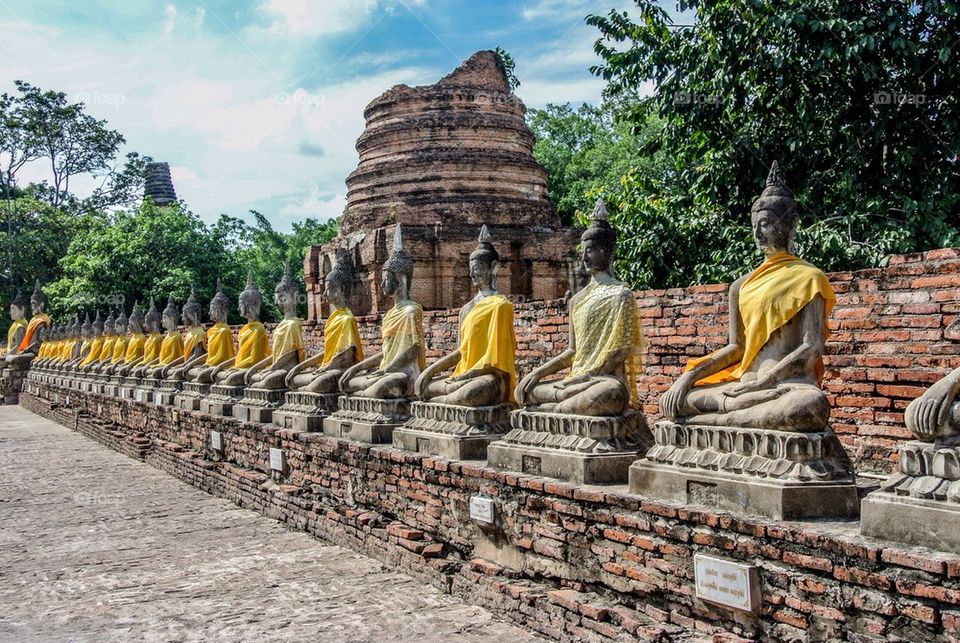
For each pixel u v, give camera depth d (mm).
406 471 10273
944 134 14297
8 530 12719
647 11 16172
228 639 7887
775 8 13867
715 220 15070
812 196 14758
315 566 10367
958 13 13281
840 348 8836
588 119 41781
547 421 8445
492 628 7957
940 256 8078
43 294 42969
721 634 6223
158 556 11047
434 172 23391
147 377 22859
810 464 6246
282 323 15531
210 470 15945
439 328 14992
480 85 24250
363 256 21719
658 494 7082
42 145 54406
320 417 13078
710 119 15172
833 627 5621
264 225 44812
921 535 5324
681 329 10719
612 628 7000
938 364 8070
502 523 8570
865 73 13516
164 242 38688
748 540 6156
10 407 38750
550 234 22984
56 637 8086
